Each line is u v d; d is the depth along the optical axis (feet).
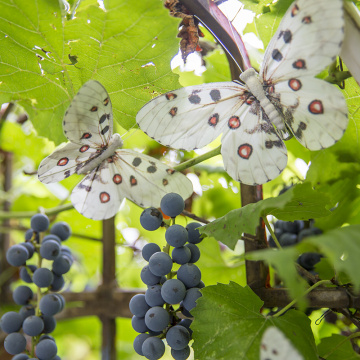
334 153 1.81
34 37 1.57
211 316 1.41
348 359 1.60
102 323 1.97
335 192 1.85
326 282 1.44
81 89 1.27
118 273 2.58
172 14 1.63
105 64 1.62
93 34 1.53
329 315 1.97
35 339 1.68
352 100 1.70
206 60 2.14
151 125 1.43
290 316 1.44
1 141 2.75
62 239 1.84
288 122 1.38
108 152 1.44
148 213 1.45
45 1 1.48
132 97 1.69
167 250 1.46
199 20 1.63
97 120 1.36
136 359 3.34
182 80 2.32
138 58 1.59
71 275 2.90
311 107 1.32
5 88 1.71
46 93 1.73
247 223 1.38
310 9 1.23
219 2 1.72
